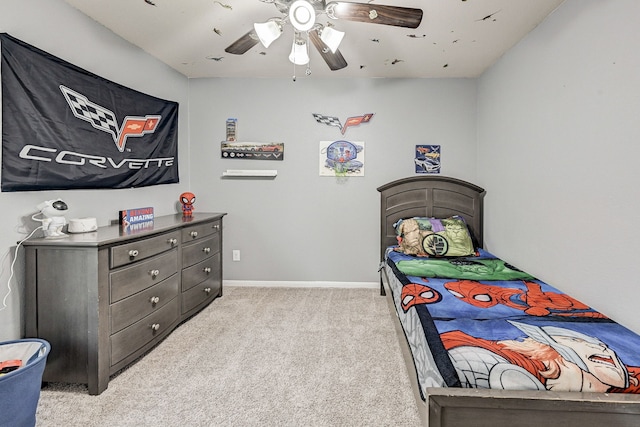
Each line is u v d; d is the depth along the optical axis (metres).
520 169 2.90
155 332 2.49
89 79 2.49
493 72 3.44
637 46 1.70
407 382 2.10
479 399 1.24
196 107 3.99
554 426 1.24
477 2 2.28
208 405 1.87
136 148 3.04
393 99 3.92
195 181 4.05
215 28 2.70
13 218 2.00
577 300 2.16
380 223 3.96
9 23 1.96
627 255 1.77
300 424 1.73
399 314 2.41
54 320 1.98
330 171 3.97
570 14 2.21
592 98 2.01
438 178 3.81
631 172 1.74
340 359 2.37
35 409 1.63
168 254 2.68
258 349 2.52
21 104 2.01
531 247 2.73
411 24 1.96
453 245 3.28
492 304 2.02
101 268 1.98
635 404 1.21
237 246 4.07
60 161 2.27
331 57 2.38
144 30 2.74
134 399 1.93
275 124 3.98
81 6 2.38
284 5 1.89
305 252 4.04
